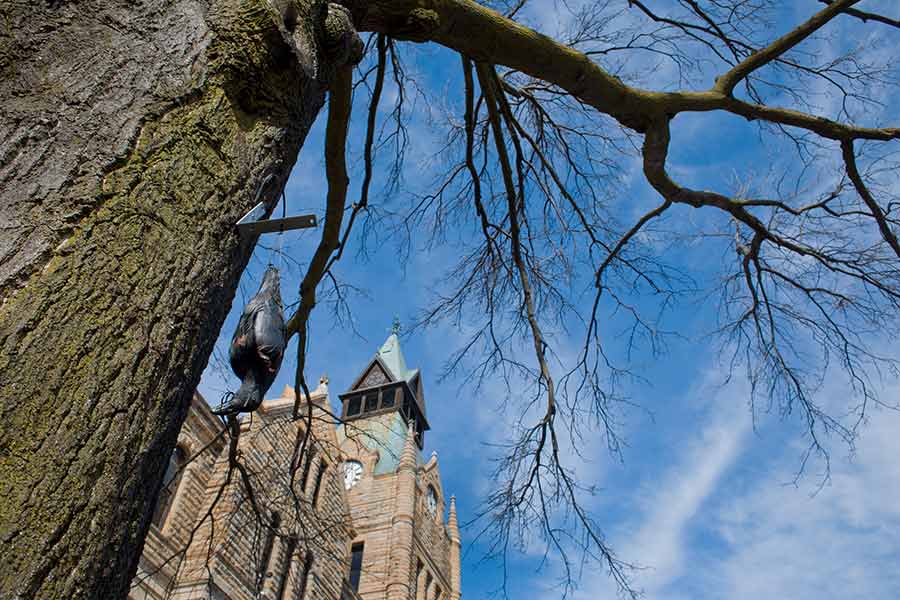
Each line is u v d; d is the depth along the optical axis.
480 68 6.24
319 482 26.86
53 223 2.05
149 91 2.48
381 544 42.84
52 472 1.71
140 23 2.64
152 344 2.08
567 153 8.22
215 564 18.75
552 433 7.02
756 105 6.16
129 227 2.17
